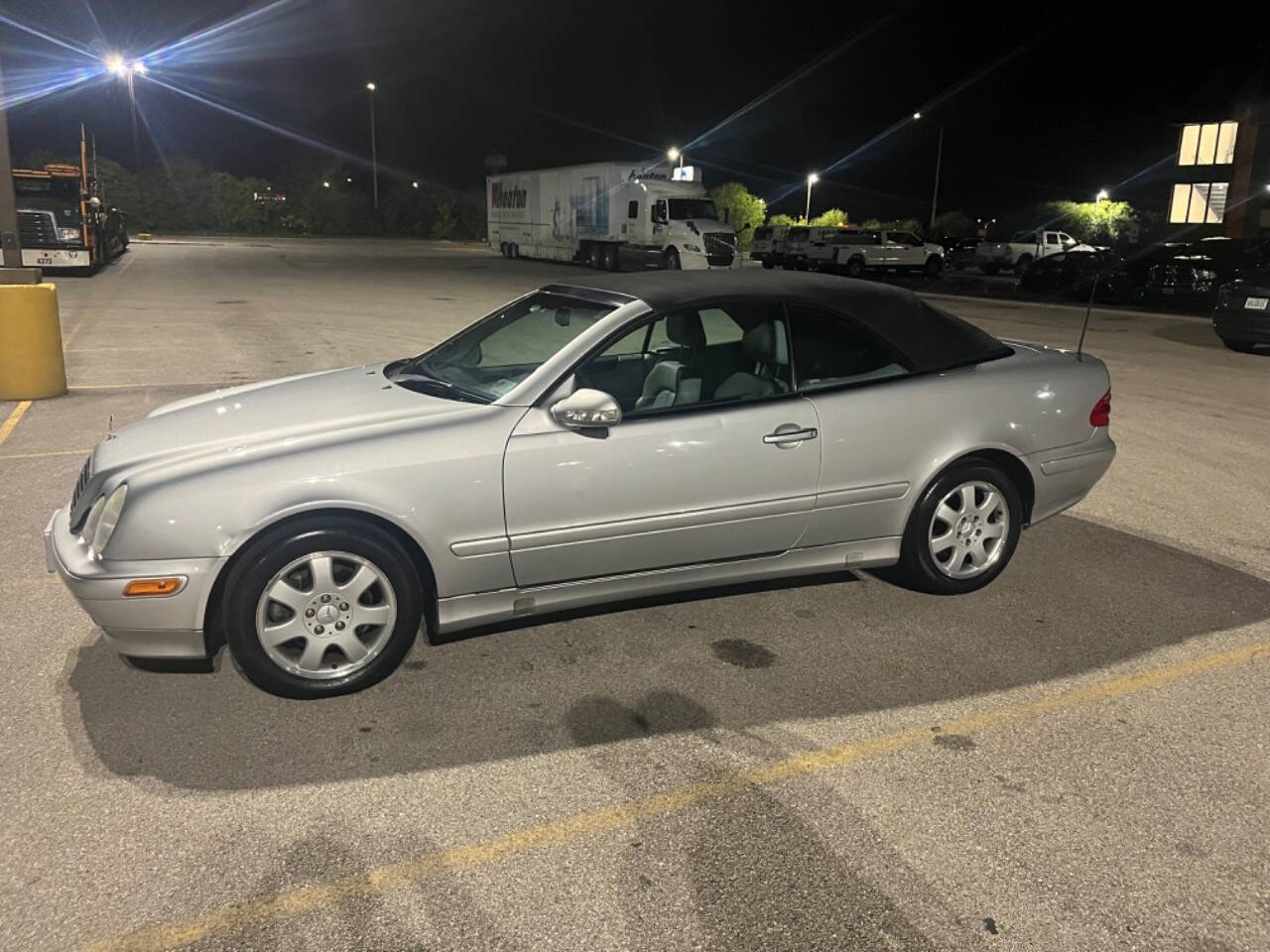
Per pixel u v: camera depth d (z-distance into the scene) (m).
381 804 3.14
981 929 2.64
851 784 3.30
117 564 3.50
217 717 3.65
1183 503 6.62
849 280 4.89
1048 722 3.72
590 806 3.15
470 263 36.75
